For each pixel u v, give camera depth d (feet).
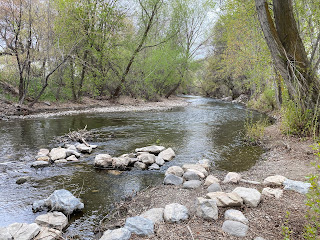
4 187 16.39
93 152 25.58
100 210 13.57
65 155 23.45
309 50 28.73
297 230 9.56
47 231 10.92
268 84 57.67
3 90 59.62
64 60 56.65
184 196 14.57
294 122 26.94
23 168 20.27
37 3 56.75
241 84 99.91
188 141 30.83
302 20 29.25
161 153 24.23
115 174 19.48
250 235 9.61
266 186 15.10
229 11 44.57
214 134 35.09
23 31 54.80
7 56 62.59
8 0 51.85
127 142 30.01
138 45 76.13
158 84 99.66
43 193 15.61
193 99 131.75
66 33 60.23
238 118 51.83
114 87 83.76
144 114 57.88
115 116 53.11
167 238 9.89
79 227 11.83
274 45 25.25
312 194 9.18
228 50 63.41
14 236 9.99
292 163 19.39
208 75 126.72
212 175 18.78
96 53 67.31
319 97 24.70
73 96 73.00
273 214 11.05
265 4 25.02
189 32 95.76
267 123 43.06
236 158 23.84
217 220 11.06
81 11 61.93
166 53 84.53
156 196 14.92
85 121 45.11
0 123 41.01
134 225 10.65
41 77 64.18
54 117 49.16
